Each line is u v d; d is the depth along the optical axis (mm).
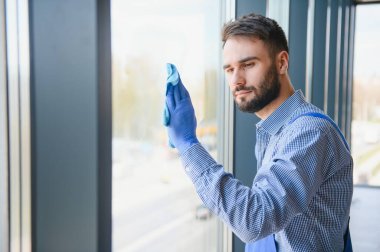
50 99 670
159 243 1517
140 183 1370
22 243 701
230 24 879
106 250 738
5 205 693
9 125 683
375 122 4906
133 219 1355
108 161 730
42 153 682
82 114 679
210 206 740
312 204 843
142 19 1308
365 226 3576
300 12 2455
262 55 851
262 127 943
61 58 662
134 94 1291
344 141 867
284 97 920
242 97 880
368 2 4773
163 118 855
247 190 722
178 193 1602
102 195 718
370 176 5078
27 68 671
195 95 1700
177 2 1492
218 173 740
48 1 654
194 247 1750
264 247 952
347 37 4438
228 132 1857
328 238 863
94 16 676
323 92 3168
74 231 697
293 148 772
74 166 686
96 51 681
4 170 687
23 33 667
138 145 1329
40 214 695
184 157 797
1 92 675
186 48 1576
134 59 1282
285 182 724
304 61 2600
